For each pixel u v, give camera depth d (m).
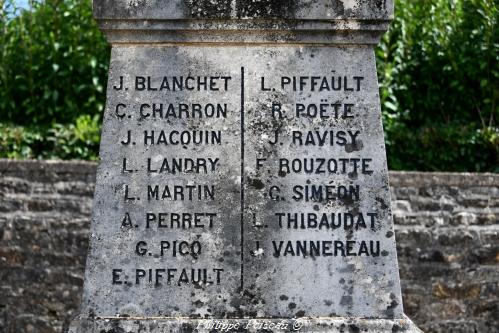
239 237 4.20
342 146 4.30
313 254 4.20
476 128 9.54
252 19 4.31
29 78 9.73
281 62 4.36
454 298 7.59
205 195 4.23
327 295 4.17
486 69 9.59
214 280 4.16
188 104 4.31
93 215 4.19
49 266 7.55
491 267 7.64
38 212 7.64
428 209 7.70
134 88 4.31
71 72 9.87
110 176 4.23
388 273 4.19
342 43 4.38
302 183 4.26
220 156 4.27
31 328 7.48
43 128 9.43
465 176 7.75
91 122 9.49
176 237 4.19
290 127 4.31
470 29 9.82
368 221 4.24
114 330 4.05
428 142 9.19
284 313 4.14
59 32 10.04
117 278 4.14
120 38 4.34
